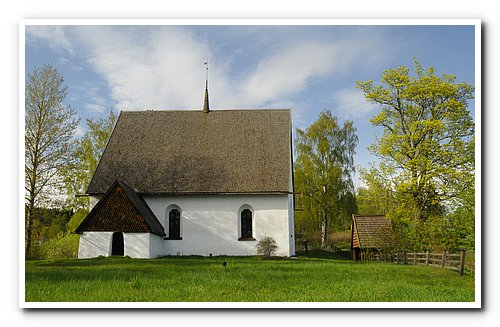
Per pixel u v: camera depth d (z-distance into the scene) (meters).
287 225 35.03
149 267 23.44
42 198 35.28
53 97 34.44
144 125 40.12
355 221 38.47
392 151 33.72
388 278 19.58
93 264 25.53
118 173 36.72
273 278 18.92
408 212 32.38
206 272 20.98
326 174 51.12
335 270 22.67
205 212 35.44
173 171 36.66
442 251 26.92
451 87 32.69
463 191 31.44
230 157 37.44
